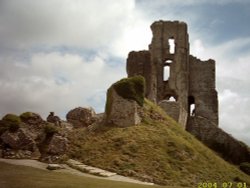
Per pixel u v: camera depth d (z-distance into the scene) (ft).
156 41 270.67
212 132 228.84
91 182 108.88
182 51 267.59
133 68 266.36
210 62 274.36
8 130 148.46
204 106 269.03
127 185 111.24
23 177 106.63
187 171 146.30
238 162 209.87
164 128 177.58
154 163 144.15
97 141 156.97
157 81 263.90
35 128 154.20
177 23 272.10
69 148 149.18
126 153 148.05
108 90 184.75
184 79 263.90
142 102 186.09
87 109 176.14
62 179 109.09
